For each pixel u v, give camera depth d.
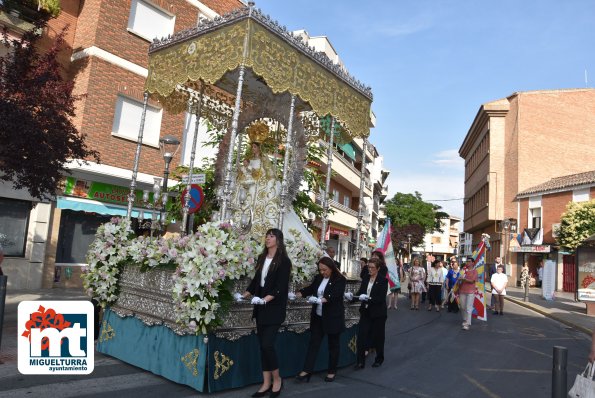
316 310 6.15
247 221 7.80
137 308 6.26
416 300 16.55
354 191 35.03
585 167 37.00
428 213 62.81
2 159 8.11
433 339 10.40
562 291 30.06
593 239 19.38
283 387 5.79
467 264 12.36
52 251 14.08
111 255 6.74
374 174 52.19
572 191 31.83
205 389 5.21
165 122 15.97
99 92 14.26
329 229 27.12
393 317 13.91
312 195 20.45
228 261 5.26
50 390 5.08
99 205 14.66
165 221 9.91
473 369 7.59
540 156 37.53
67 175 13.92
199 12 17.38
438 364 7.84
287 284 5.33
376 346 7.44
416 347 9.32
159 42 7.68
